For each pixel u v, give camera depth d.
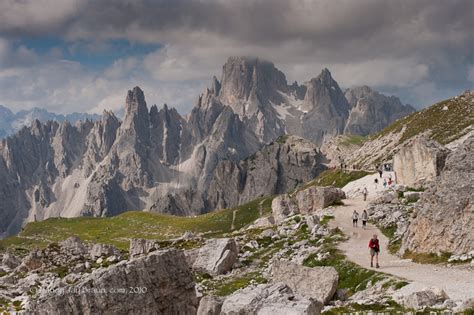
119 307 31.06
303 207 91.88
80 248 100.38
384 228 67.62
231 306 27.38
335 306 35.62
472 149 51.47
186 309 35.19
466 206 46.25
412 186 83.62
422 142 88.19
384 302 34.41
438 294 32.38
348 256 55.38
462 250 44.88
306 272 41.66
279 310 25.67
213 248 70.50
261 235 83.94
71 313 30.22
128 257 89.19
